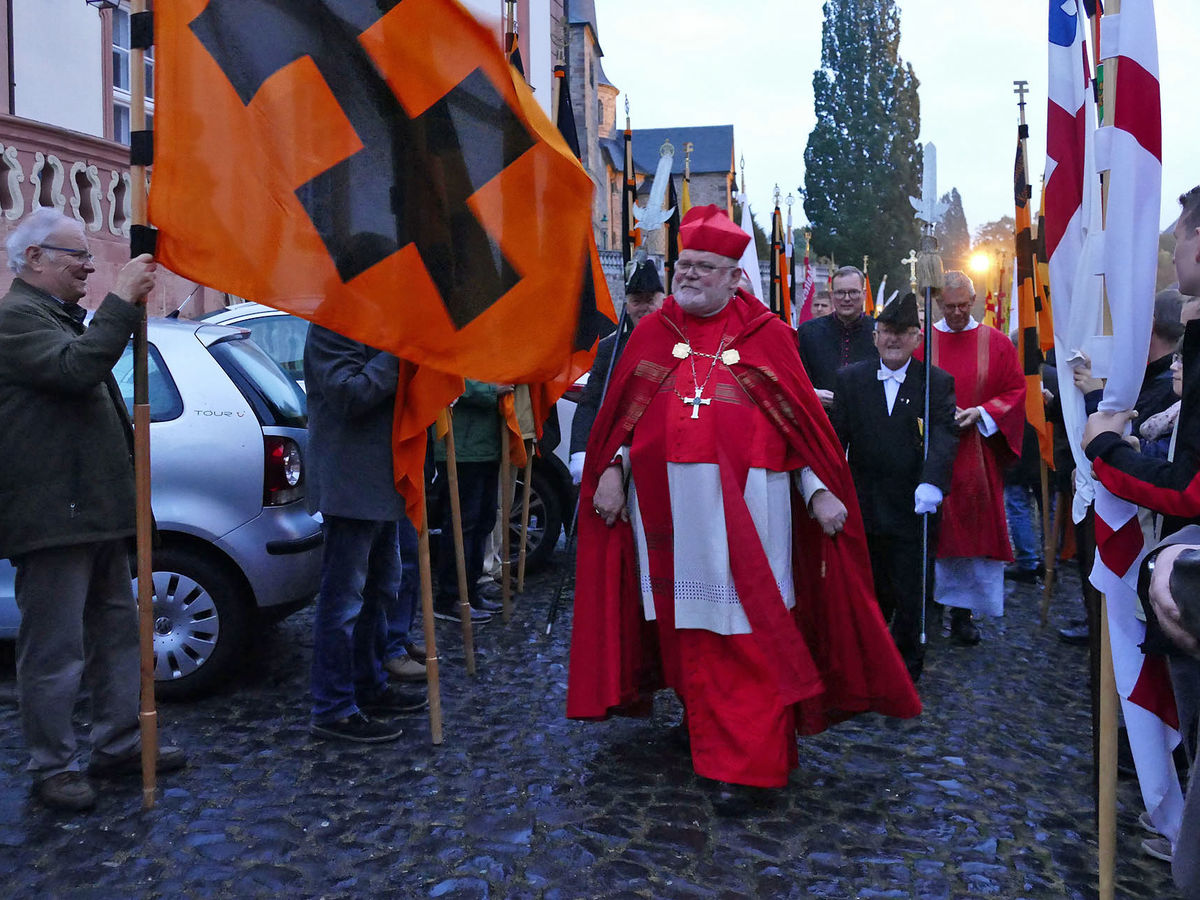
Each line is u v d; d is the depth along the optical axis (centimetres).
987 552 550
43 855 303
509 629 563
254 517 439
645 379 382
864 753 401
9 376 316
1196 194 208
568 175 360
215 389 450
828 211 4681
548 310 359
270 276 322
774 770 341
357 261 331
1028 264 532
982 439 558
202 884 289
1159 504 207
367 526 392
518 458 581
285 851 308
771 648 350
